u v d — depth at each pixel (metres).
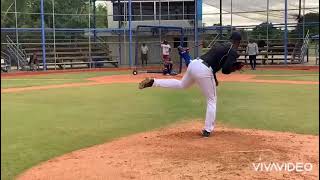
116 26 33.16
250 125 8.91
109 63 31.80
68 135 8.17
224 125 8.93
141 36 32.44
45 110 11.26
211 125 7.68
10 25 37.25
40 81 20.47
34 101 13.09
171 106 11.67
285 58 29.67
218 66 7.61
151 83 7.94
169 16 32.56
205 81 7.56
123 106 11.80
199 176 5.49
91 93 15.02
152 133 8.16
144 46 31.05
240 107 11.38
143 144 7.20
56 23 40.91
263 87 16.45
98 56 31.14
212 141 7.27
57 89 16.59
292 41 31.45
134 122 9.40
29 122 9.54
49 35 31.73
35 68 28.22
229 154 6.43
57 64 28.97
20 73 25.95
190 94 14.26
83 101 12.95
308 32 30.98
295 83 17.98
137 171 5.73
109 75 24.03
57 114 10.59
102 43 31.53
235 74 23.39
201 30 32.06
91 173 5.73
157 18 32.53
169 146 6.98
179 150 6.68
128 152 6.70
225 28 31.56
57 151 6.96
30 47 29.69
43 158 6.55
